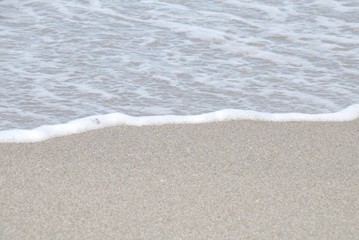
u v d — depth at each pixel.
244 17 26.30
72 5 27.23
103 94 19.98
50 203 13.92
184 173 15.19
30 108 19.02
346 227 13.27
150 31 24.73
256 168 15.48
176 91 20.25
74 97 19.77
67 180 14.82
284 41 24.12
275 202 14.07
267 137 17.06
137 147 16.42
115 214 13.55
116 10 26.73
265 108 19.22
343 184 14.89
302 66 22.17
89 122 17.66
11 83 20.53
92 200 14.04
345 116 18.44
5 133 16.97
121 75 21.25
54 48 23.20
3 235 12.86
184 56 22.75
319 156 16.14
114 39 23.98
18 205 13.85
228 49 23.39
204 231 13.05
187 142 16.73
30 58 22.36
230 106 19.34
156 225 13.20
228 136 17.09
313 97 19.97
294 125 17.83
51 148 16.34
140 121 17.89
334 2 27.72
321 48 23.58
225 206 13.88
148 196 14.21
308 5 27.53
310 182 14.93
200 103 19.48
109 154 16.06
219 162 15.72
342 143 16.88
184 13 26.53
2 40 23.77
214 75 21.39
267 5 27.53
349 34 24.78
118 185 14.63
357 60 22.64
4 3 27.30
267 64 22.30
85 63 22.05
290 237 12.91
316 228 13.20
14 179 14.86
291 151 16.36
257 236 12.91
